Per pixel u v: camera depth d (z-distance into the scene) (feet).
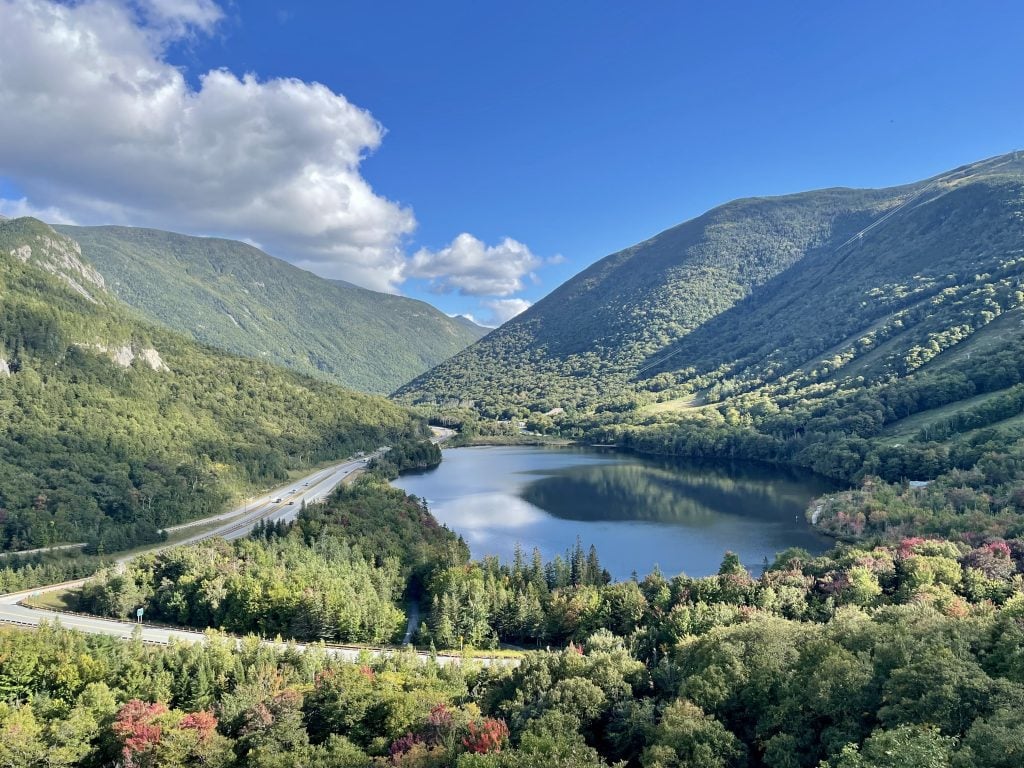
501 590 424.87
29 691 280.31
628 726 226.38
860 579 373.20
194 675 297.74
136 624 377.91
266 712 255.29
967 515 517.14
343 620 388.37
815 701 202.69
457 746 216.95
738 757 195.00
